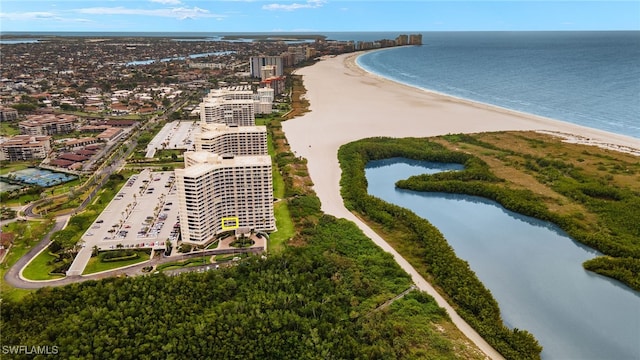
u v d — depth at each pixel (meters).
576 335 170.88
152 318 163.25
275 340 154.62
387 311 173.50
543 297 194.00
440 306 181.00
